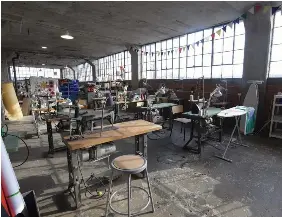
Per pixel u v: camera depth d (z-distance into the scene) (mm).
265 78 4324
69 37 5656
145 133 2238
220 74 5707
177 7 4512
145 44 8586
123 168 1516
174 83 7223
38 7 4625
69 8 4684
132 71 9211
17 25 6000
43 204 1952
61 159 3107
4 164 1280
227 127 4980
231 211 1805
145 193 2107
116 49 10258
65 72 20547
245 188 2176
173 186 2242
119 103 5586
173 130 4848
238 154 3174
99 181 2338
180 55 7051
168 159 3031
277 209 1823
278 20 4234
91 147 1920
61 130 4051
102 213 1812
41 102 4781
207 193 2092
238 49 5180
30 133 4613
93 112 2938
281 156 3061
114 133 2043
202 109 3166
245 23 4520
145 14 5000
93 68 14359
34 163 2959
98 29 6395
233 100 5324
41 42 8617
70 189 2131
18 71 18578
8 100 5645
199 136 3232
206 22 5523
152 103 4910
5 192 1272
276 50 4336
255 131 4469
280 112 4305
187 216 1748
